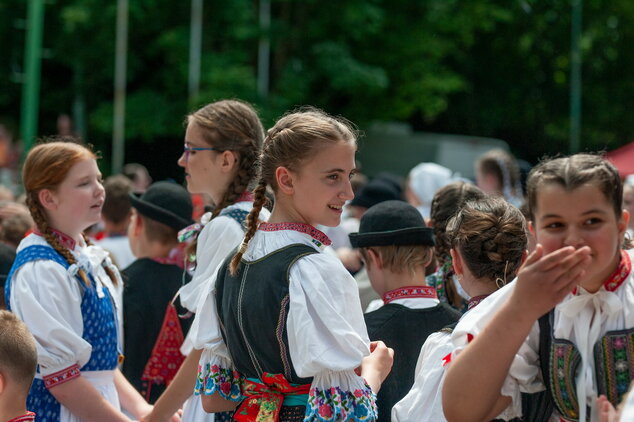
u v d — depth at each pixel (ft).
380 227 14.23
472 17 91.91
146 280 18.22
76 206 14.79
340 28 87.25
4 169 65.72
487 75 105.81
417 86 89.45
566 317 9.25
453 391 9.04
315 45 84.64
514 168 31.22
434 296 14.11
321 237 11.19
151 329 17.97
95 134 92.02
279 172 11.16
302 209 11.14
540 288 8.51
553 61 104.63
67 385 13.85
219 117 15.21
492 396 9.04
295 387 10.87
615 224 8.79
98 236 26.84
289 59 86.43
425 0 89.30
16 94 92.53
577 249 8.66
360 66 84.48
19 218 20.72
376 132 83.97
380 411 13.14
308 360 10.22
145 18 85.40
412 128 106.32
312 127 11.02
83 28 86.12
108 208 23.73
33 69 66.74
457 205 15.62
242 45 85.92
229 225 14.28
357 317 10.77
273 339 10.66
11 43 91.35
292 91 83.66
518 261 11.89
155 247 18.66
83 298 14.61
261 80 81.92
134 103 85.76
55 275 14.17
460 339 9.77
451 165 78.23
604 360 9.02
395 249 14.02
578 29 95.55
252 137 15.30
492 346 8.80
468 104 105.09
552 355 9.33
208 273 14.17
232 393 11.80
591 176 8.66
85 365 14.53
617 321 9.07
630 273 9.20
